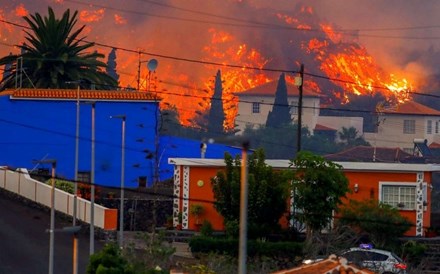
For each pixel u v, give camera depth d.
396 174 123.62
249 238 114.44
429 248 118.00
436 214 131.50
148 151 153.50
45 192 128.38
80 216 122.62
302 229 117.56
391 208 117.31
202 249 110.44
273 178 116.62
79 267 104.06
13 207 129.00
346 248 107.69
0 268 101.81
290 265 107.69
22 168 142.50
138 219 126.06
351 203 117.69
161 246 100.44
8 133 153.38
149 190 138.12
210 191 123.56
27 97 153.75
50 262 92.50
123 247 101.06
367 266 99.75
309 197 113.12
